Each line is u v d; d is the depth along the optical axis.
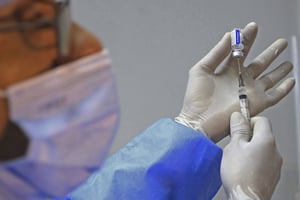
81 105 0.44
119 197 0.77
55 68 0.43
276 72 0.91
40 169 0.45
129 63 1.12
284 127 1.03
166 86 1.11
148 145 0.83
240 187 0.71
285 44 0.91
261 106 0.86
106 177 0.80
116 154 0.85
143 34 1.12
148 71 1.12
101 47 0.47
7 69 0.41
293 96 1.02
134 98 1.13
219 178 0.84
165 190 0.78
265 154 0.74
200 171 0.80
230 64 0.90
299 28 1.02
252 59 1.02
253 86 0.87
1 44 0.41
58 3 0.43
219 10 1.08
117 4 1.13
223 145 0.96
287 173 1.03
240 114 0.82
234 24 1.07
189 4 1.10
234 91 0.88
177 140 0.81
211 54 0.88
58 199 0.78
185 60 1.10
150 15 1.12
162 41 1.11
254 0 1.06
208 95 0.88
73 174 0.48
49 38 0.43
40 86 0.41
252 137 0.78
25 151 0.43
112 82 0.45
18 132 0.43
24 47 0.42
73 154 0.46
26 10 0.42
